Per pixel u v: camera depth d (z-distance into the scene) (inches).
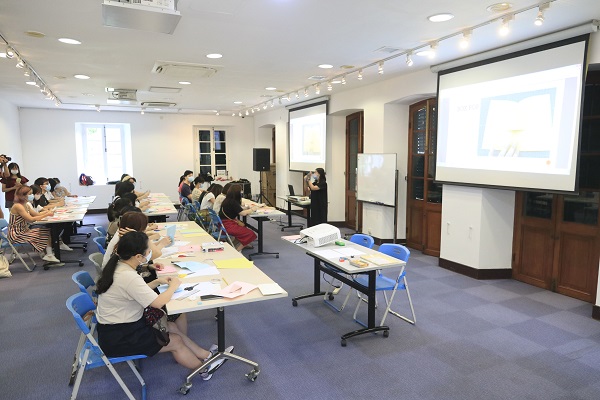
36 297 171.6
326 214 285.1
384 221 265.3
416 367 115.7
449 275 204.1
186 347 107.6
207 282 106.3
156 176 445.1
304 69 217.5
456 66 195.9
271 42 163.3
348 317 151.0
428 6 123.7
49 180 317.1
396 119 257.0
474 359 120.3
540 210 185.5
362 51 179.0
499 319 149.3
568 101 150.4
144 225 127.6
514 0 118.9
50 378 109.9
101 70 216.2
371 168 267.3
